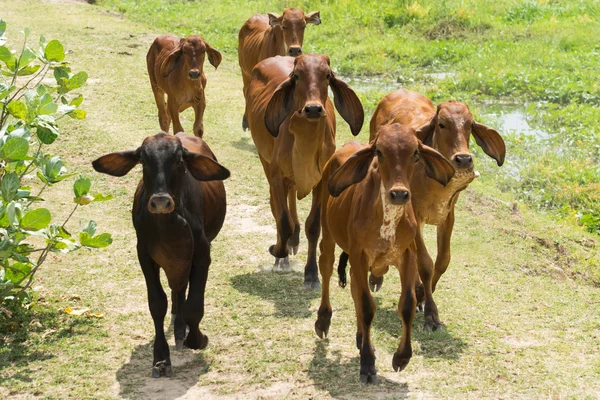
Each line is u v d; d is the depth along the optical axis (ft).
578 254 42.34
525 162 56.85
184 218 27.94
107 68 73.26
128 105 63.05
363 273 27.58
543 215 49.08
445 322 32.83
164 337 28.50
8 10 95.45
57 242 31.37
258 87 40.88
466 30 92.63
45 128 32.60
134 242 40.34
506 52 83.61
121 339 30.91
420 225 32.65
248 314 33.27
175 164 26.96
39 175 30.99
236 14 101.30
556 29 91.35
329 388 27.55
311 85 33.88
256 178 49.98
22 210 30.86
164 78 52.65
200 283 28.78
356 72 80.48
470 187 50.06
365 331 27.66
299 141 34.86
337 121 61.98
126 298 34.50
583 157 56.85
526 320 33.35
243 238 41.47
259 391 27.43
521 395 27.25
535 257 40.57
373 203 26.61
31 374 28.07
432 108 37.50
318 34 93.35
